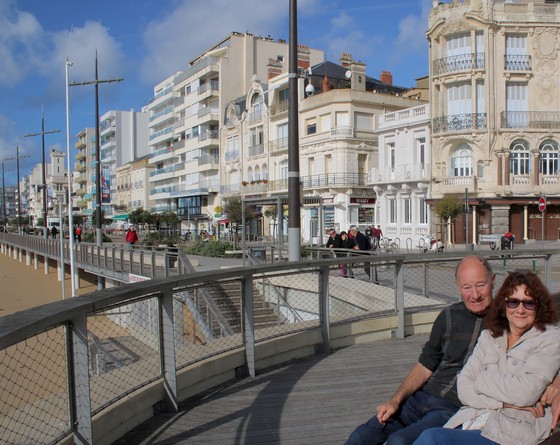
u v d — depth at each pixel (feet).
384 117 142.82
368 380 20.13
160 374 16.92
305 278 25.11
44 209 169.99
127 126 355.77
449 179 124.36
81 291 108.06
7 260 190.70
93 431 13.58
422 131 131.95
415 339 27.17
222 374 19.90
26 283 123.44
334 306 27.09
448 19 125.08
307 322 24.41
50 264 161.48
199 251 107.34
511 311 9.52
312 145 163.53
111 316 15.74
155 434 15.16
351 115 154.71
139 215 254.88
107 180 109.50
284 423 15.92
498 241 110.11
